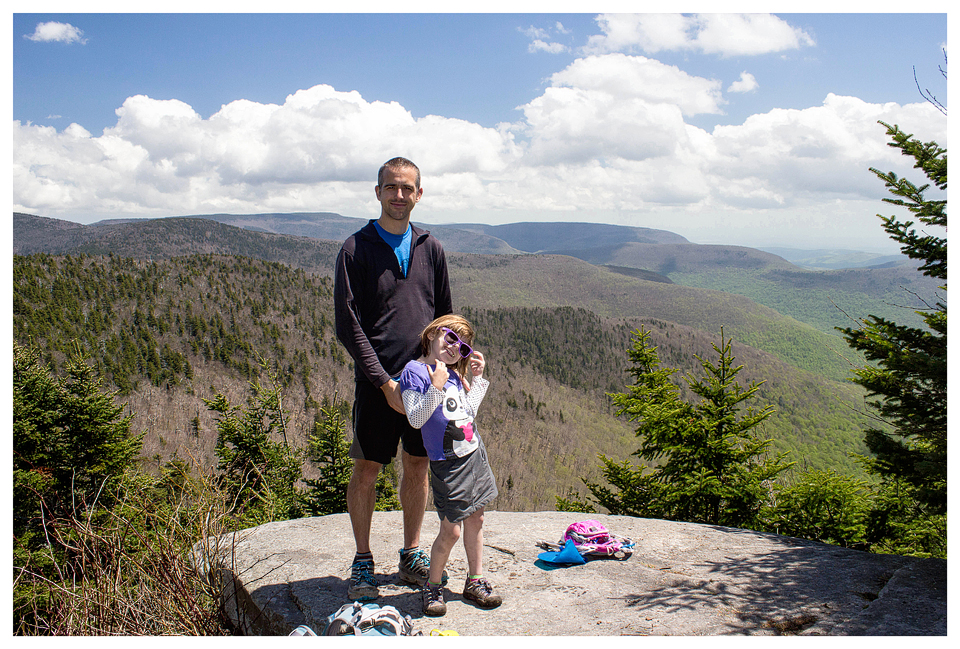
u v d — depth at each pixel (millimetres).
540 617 2613
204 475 3340
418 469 2857
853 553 3479
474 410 2723
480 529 2756
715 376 6953
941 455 3449
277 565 3197
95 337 97375
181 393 91125
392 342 2830
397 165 2803
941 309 3732
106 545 3002
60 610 2867
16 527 6215
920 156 4000
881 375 3789
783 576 3119
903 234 4109
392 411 2801
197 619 2949
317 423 14758
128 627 2842
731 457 6465
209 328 115750
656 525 4051
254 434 16203
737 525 6336
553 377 157375
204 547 3145
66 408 12211
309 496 14445
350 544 3516
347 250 2777
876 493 5504
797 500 5664
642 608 2721
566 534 3504
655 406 7023
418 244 2959
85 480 11641
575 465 106688
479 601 2705
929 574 3094
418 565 2889
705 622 2580
